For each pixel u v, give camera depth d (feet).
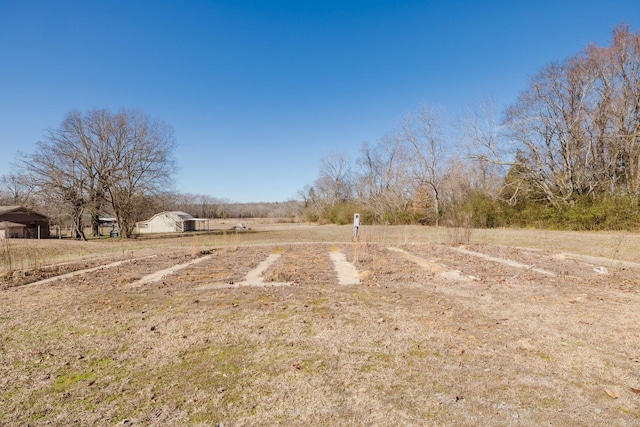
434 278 22.54
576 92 67.87
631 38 60.59
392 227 92.84
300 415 7.59
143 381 9.19
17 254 40.32
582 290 19.11
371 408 7.82
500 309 15.53
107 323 14.03
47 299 18.13
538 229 66.13
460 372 9.51
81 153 86.84
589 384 8.87
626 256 31.99
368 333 12.50
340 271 25.72
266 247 44.62
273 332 12.67
